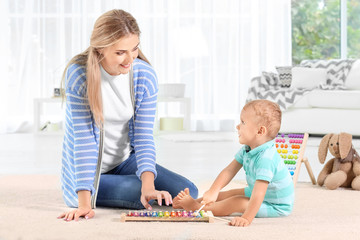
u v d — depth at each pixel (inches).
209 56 276.7
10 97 266.8
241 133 73.5
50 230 63.6
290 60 279.1
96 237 60.4
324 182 102.9
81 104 75.1
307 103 211.3
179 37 276.2
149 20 275.3
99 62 73.7
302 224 68.4
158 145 193.8
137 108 80.4
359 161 102.1
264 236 60.8
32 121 268.5
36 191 95.1
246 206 72.6
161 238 60.0
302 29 292.4
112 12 70.9
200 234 61.4
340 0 291.6
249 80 277.9
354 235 61.8
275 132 72.7
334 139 103.1
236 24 277.4
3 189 96.9
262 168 69.9
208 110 277.0
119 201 79.1
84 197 73.3
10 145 193.9
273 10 277.7
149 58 275.3
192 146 189.9
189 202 74.5
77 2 270.7
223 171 76.0
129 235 61.1
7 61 266.2
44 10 268.4
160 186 81.8
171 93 249.6
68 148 78.7
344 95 204.5
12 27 267.3
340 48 292.7
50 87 269.6
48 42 269.6
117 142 83.5
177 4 275.6
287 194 73.6
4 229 64.2
